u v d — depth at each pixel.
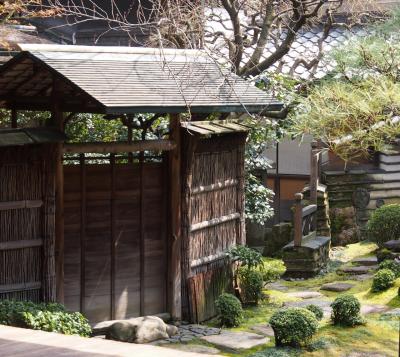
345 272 14.91
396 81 10.16
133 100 9.32
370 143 10.91
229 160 11.90
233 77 11.34
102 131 12.24
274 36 14.24
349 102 9.55
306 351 9.15
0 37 12.14
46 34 17.17
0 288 9.34
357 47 10.34
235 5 13.56
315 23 15.73
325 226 16.91
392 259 15.00
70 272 10.15
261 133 14.27
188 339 9.83
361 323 10.17
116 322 9.59
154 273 10.81
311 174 16.84
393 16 11.24
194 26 12.58
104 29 17.73
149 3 17.28
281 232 17.16
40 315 8.70
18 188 9.42
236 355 9.31
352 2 14.66
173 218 10.74
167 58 10.87
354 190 18.14
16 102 10.74
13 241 9.41
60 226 9.80
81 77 9.46
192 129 10.59
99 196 10.31
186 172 10.76
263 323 10.82
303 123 10.05
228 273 11.80
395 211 15.80
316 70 15.09
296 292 13.37
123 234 10.54
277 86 13.30
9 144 8.98
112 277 10.44
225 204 11.86
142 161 10.60
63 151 9.71
